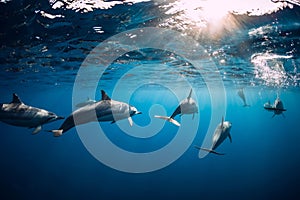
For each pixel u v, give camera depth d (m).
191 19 8.85
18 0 7.22
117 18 8.62
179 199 26.36
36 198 25.45
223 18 8.69
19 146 87.69
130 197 26.98
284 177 32.84
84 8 7.86
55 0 7.34
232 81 24.58
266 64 15.75
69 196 26.73
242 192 28.31
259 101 51.59
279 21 8.84
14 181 28.80
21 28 9.35
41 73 19.41
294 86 26.12
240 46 12.08
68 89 31.78
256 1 7.68
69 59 14.90
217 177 35.31
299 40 10.91
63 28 9.47
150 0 7.39
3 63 15.30
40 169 35.72
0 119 6.29
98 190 28.70
